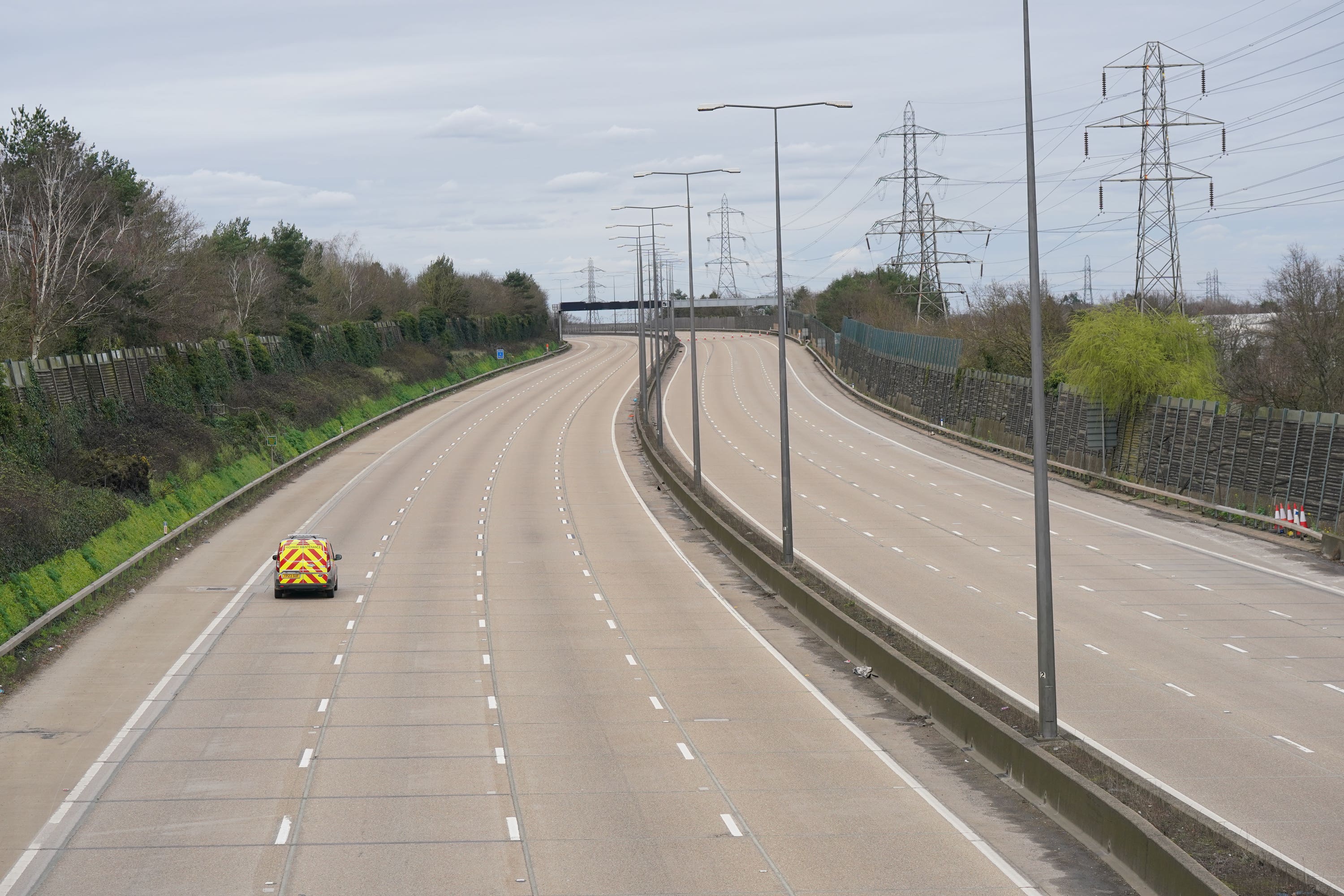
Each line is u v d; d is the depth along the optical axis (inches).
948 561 1829.5
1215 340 2628.0
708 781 872.9
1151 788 780.0
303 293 4968.0
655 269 4591.5
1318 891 617.9
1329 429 1886.1
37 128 2974.9
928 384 3907.5
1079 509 2324.1
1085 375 2554.1
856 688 1163.3
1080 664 1221.1
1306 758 917.2
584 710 1077.1
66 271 2763.3
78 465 1972.2
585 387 5413.4
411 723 1028.5
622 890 668.7
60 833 761.6
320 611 1533.0
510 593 1662.2
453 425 4111.7
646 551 2012.8
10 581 1384.1
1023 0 880.9
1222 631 1366.9
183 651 1306.6
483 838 751.7
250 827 771.4
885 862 713.6
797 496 2556.6
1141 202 2812.5
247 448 2861.7
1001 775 885.2
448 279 6998.0
